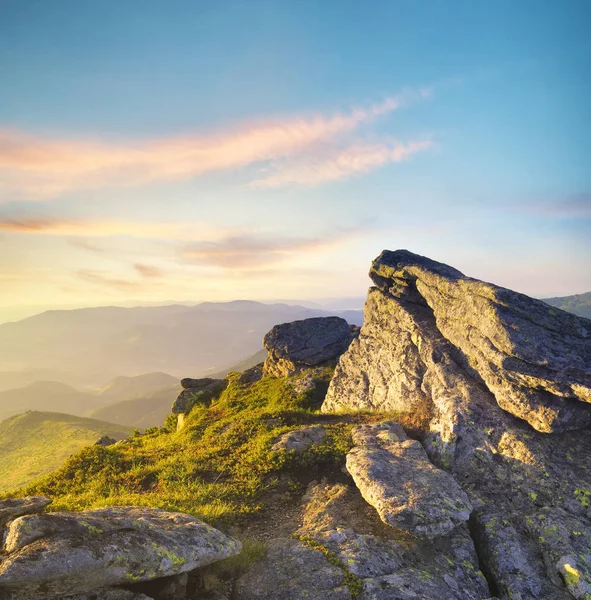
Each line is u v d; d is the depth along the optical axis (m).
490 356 17.30
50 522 7.26
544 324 16.98
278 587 9.51
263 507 13.76
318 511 13.14
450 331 20.77
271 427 21.17
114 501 13.04
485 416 16.78
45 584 6.37
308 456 16.38
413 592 9.62
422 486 12.98
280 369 42.16
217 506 13.20
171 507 12.38
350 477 15.34
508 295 18.20
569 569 11.02
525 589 10.86
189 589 8.87
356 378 27.02
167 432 37.22
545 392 15.92
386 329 25.81
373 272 27.30
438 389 19.36
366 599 9.25
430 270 23.67
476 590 10.71
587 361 15.27
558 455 14.95
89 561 6.66
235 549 9.55
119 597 7.11
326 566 10.25
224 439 20.36
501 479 14.80
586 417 15.84
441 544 12.03
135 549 7.40
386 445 16.56
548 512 13.00
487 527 12.89
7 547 6.90
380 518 12.77
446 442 16.66
